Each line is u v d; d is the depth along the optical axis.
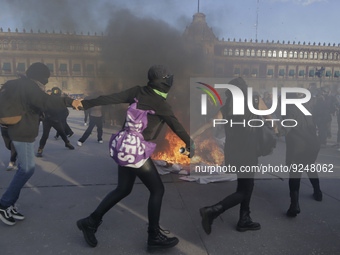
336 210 2.96
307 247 2.24
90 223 2.17
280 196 3.37
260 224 2.63
